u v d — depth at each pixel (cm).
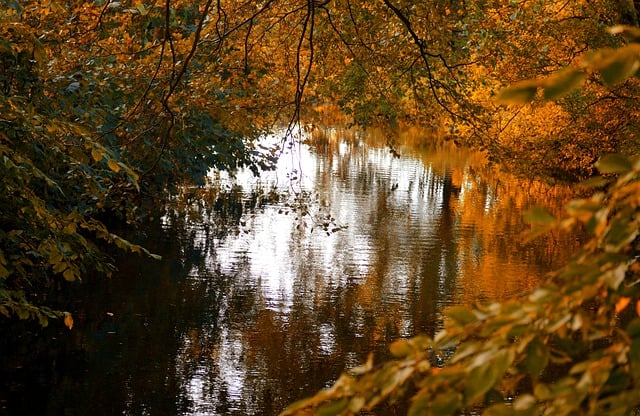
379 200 2677
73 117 1015
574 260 173
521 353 182
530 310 167
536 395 163
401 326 1375
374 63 1176
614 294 172
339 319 1409
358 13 1152
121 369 1147
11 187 680
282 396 1068
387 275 1723
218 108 1064
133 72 1021
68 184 925
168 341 1266
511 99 144
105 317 1370
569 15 1711
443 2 1111
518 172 1392
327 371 1163
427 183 3073
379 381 178
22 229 784
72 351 1205
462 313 181
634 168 168
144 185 1235
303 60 1241
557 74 144
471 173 3338
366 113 1202
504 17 1320
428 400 166
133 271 1673
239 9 1041
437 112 1222
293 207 1228
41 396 1037
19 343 1228
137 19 964
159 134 1077
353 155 3834
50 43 930
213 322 1373
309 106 1187
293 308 1468
